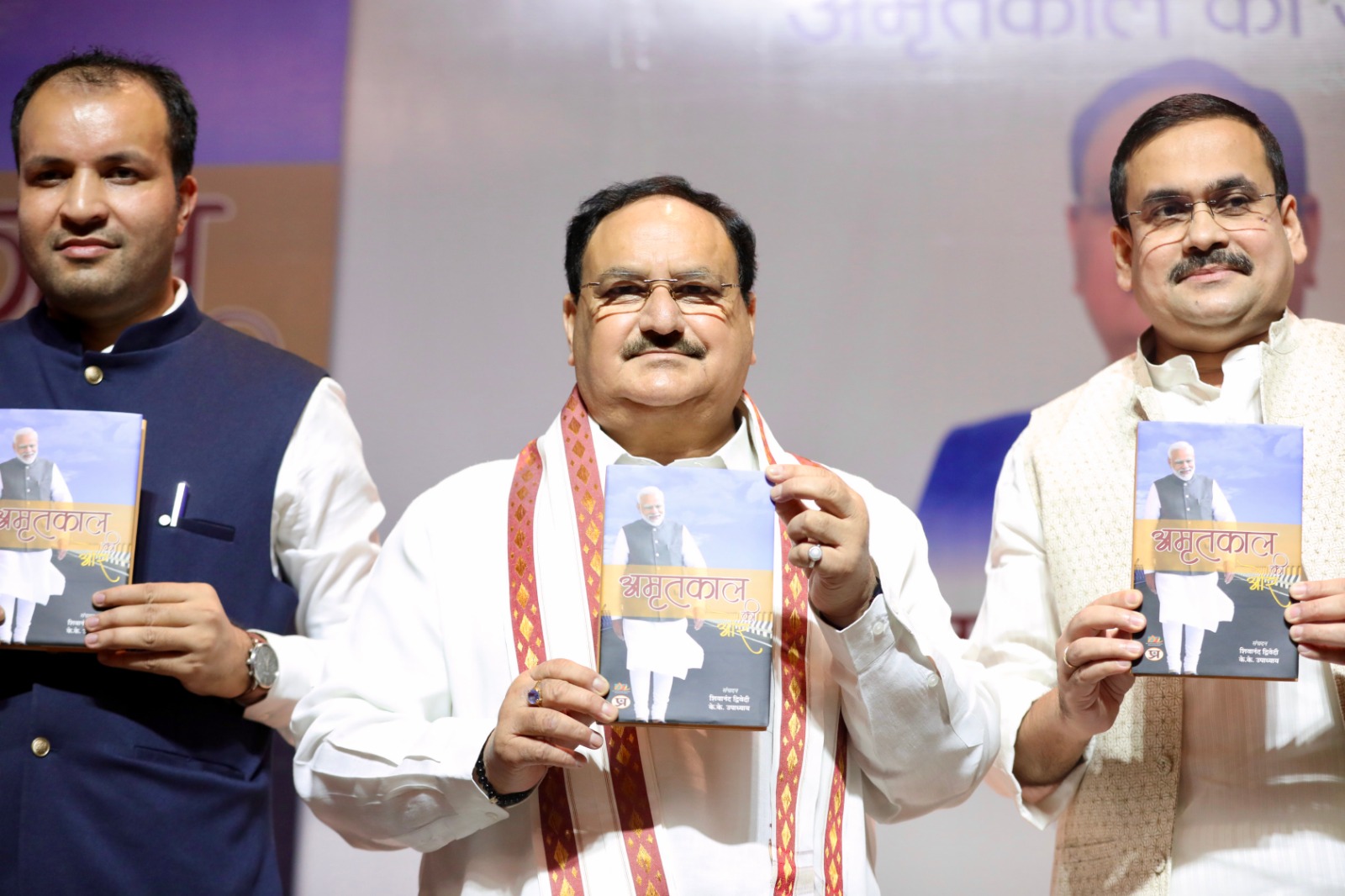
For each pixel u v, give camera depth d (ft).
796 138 10.39
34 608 6.63
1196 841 6.43
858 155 10.34
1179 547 6.01
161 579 7.23
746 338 6.39
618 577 5.68
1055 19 10.37
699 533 5.71
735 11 10.57
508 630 6.05
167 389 7.63
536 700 5.42
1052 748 6.59
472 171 10.53
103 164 7.46
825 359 10.13
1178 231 6.89
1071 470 7.16
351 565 7.82
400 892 9.65
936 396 10.03
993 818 9.55
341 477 7.86
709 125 10.48
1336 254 9.92
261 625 7.52
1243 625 5.93
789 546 6.25
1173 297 6.87
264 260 10.52
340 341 10.41
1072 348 10.02
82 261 7.40
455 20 10.69
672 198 6.44
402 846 6.09
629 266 6.19
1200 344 7.02
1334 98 10.09
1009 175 10.23
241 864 7.22
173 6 10.79
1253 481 6.03
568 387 10.25
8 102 10.77
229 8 10.78
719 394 6.22
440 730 5.74
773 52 10.52
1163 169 6.93
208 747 7.23
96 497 6.73
